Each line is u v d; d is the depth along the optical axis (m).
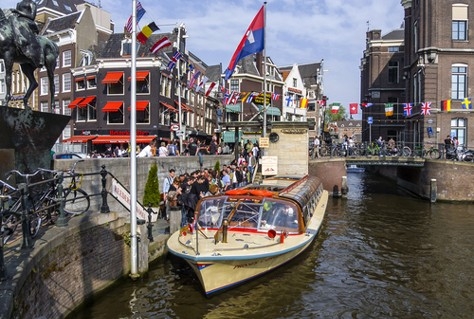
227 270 9.29
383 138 48.31
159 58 34.31
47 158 9.92
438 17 31.53
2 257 5.31
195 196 13.06
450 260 13.27
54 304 7.11
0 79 43.09
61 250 7.43
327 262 12.84
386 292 10.45
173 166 18.14
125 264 10.06
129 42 35.31
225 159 25.58
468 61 31.39
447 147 27.41
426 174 27.39
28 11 9.51
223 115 44.53
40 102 40.75
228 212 11.00
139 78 33.75
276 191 12.11
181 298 9.41
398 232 17.28
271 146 26.53
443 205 25.02
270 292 10.20
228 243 9.77
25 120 9.01
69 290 7.75
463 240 15.91
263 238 10.27
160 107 35.09
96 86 35.78
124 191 10.78
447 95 31.44
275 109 45.53
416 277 11.62
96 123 35.97
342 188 28.11
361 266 12.53
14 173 8.32
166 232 12.63
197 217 11.13
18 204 7.65
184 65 40.03
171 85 36.75
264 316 8.84
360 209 23.28
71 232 7.82
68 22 39.75
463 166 25.83
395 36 49.53
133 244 10.06
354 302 9.77
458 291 10.59
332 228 18.06
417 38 34.31
